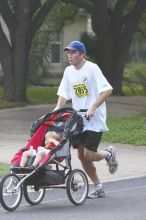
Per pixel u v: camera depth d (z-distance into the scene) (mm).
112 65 77625
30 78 91938
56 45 108812
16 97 65812
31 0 65812
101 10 74562
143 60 119000
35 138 23234
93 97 23797
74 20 96688
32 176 22422
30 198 23531
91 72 23641
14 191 22031
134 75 80750
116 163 25484
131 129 44906
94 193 24953
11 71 66062
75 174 23594
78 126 23172
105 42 76875
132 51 118500
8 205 22359
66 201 24484
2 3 65562
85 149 23984
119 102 68875
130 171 31828
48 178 22453
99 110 23797
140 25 88938
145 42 102312
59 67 108375
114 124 47688
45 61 100875
